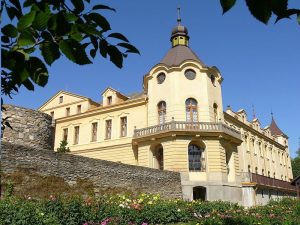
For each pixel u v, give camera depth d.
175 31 38.59
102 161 20.75
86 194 19.12
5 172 15.24
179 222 17.14
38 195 16.45
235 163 33.25
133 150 35.47
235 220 14.64
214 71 35.34
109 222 13.54
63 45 2.19
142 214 15.62
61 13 2.10
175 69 33.66
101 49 2.38
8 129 16.98
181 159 29.38
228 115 41.12
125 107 37.69
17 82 2.43
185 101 32.84
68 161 18.58
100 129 39.28
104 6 2.23
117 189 21.25
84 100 42.66
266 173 53.03
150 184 24.28
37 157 16.91
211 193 28.97
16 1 2.28
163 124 30.89
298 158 87.69
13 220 10.16
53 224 11.23
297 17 1.86
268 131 59.56
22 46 2.13
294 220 15.43
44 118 19.12
